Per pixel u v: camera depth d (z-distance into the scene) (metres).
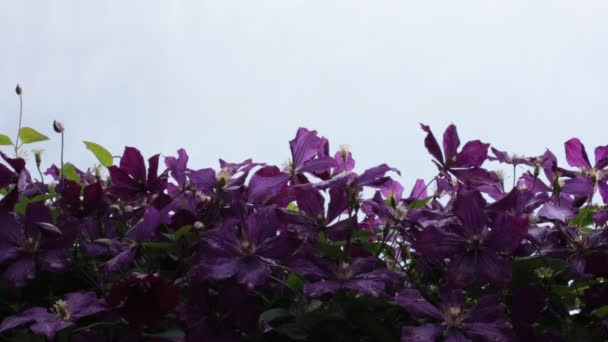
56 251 1.51
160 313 1.38
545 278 1.50
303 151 1.61
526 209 1.57
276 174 1.61
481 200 1.54
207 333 1.42
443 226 1.48
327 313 1.43
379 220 1.72
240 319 1.42
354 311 1.44
